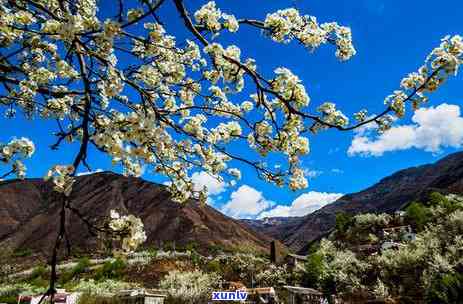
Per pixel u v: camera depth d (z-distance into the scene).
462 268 35.84
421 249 43.78
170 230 194.88
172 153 5.28
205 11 4.22
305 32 4.57
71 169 3.32
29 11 4.55
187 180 5.41
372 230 81.12
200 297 39.75
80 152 3.42
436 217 69.94
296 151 4.82
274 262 65.94
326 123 4.47
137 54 4.85
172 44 5.27
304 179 4.91
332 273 47.81
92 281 54.59
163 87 5.44
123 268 61.53
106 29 3.60
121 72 3.88
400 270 43.25
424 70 4.43
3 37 4.90
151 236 191.62
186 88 5.45
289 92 4.41
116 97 4.00
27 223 195.88
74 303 35.06
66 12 3.73
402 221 79.50
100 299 35.81
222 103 5.50
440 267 36.69
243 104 5.54
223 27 4.33
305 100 4.45
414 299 35.94
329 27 4.70
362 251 65.75
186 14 4.00
